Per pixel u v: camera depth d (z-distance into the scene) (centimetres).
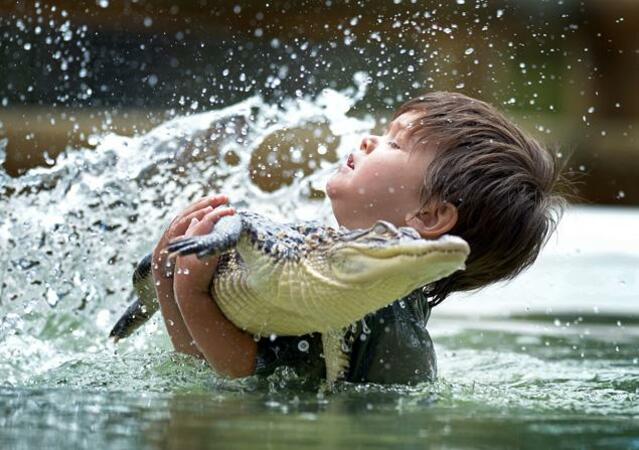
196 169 1314
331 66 1861
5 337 943
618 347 1122
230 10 2636
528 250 916
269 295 734
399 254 652
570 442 580
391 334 817
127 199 1206
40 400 686
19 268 1100
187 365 832
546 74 3198
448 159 854
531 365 990
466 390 793
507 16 2959
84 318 1064
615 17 3338
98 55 2514
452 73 2167
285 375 798
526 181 894
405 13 1725
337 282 692
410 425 620
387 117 1805
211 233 707
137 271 892
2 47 2312
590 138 3109
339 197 868
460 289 933
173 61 2614
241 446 544
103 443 547
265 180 1734
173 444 546
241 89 2039
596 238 2167
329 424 615
